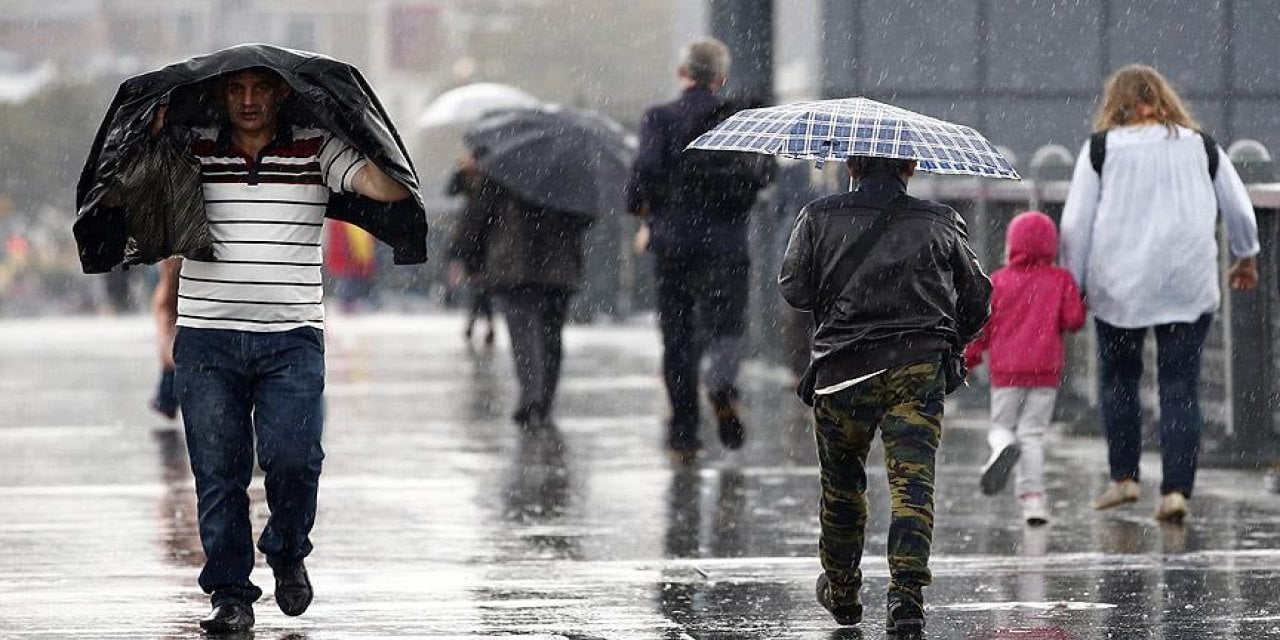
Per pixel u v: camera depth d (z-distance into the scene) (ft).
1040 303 85.51
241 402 60.90
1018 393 85.92
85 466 104.58
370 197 59.93
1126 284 84.53
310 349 60.75
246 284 59.72
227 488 61.05
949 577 72.69
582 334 222.69
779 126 61.36
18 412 133.28
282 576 61.87
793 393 144.46
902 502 59.72
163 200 58.59
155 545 79.15
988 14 159.94
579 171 124.98
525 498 93.30
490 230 125.59
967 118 160.04
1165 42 160.76
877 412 60.34
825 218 60.90
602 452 111.04
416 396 143.33
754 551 78.69
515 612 65.82
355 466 104.63
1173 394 85.30
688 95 107.34
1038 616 65.21
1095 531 83.56
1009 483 97.30
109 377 162.50
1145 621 64.44
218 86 59.62
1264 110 161.07
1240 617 65.16
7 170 609.42
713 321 108.78
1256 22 161.17
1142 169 84.79
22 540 80.33
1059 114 160.25
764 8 150.71
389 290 326.65
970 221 133.80
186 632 62.13
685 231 107.55
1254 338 102.47
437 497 93.45
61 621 63.82
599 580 72.02
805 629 62.95
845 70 159.22
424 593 69.31
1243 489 95.09
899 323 59.88
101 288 320.91
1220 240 103.65
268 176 59.77
